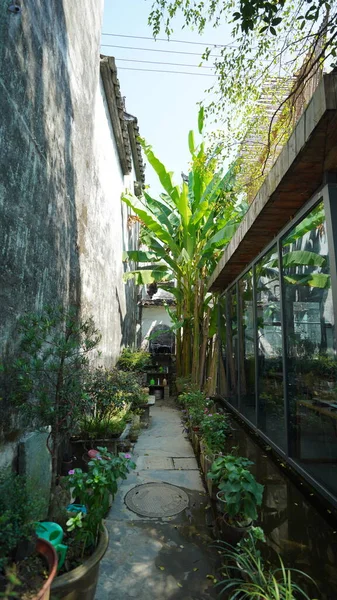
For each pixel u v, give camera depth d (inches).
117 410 175.8
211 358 349.7
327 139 96.8
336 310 108.2
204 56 154.1
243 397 236.1
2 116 90.6
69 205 155.6
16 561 66.9
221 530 101.2
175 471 160.9
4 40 91.7
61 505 87.9
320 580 83.9
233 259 218.1
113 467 89.4
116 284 311.3
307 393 134.2
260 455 172.9
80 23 172.9
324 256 117.7
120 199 339.0
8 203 94.3
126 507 125.1
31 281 110.9
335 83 85.8
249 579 77.7
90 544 77.6
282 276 158.6
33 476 104.5
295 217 141.9
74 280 165.3
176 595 81.4
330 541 100.2
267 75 159.5
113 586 84.3
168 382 414.0
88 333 121.0
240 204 320.8
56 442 96.7
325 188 114.0
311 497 127.6
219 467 101.6
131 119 335.6
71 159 158.4
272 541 99.9
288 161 112.0
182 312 363.9
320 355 122.1
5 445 93.0
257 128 191.2
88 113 193.8
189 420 228.4
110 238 278.5
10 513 63.9
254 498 94.4
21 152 102.5
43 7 120.6
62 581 64.2
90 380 136.3
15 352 98.8
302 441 138.7
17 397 94.9
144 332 528.1
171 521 115.3
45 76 123.3
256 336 203.3
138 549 99.3
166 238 330.3
